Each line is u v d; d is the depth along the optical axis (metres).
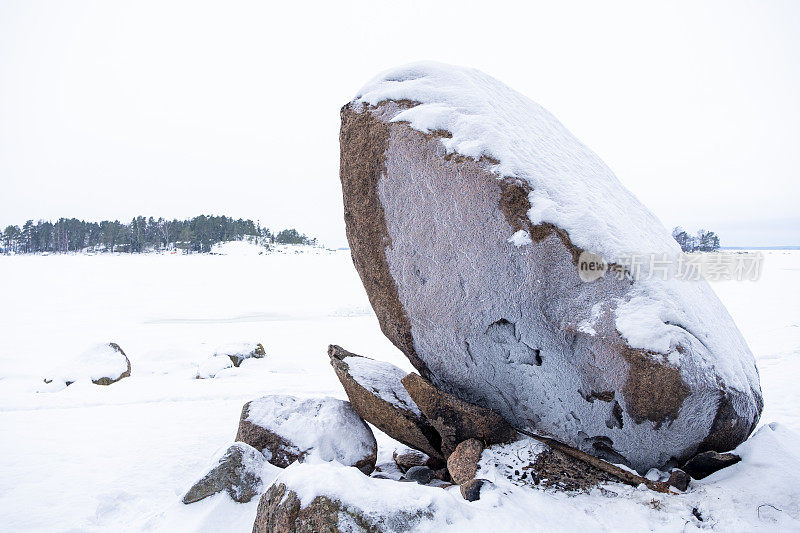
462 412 3.74
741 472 3.18
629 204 5.00
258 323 16.69
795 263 49.91
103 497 4.12
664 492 3.15
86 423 6.33
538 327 3.58
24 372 9.66
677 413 3.21
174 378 9.04
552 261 3.46
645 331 3.16
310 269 48.69
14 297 25.03
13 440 5.68
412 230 3.98
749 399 3.53
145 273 42.56
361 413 4.50
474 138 3.72
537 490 3.26
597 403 3.45
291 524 2.63
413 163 3.88
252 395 7.75
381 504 2.65
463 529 2.66
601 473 3.45
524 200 3.53
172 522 3.37
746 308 17.14
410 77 4.25
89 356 8.94
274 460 4.11
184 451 5.32
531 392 3.75
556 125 5.40
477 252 3.72
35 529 3.63
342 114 4.39
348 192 4.34
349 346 12.27
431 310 3.99
